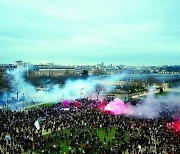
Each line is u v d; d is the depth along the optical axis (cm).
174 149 9481
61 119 13000
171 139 10500
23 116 13650
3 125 11662
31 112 14750
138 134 11081
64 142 10025
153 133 11306
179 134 11300
